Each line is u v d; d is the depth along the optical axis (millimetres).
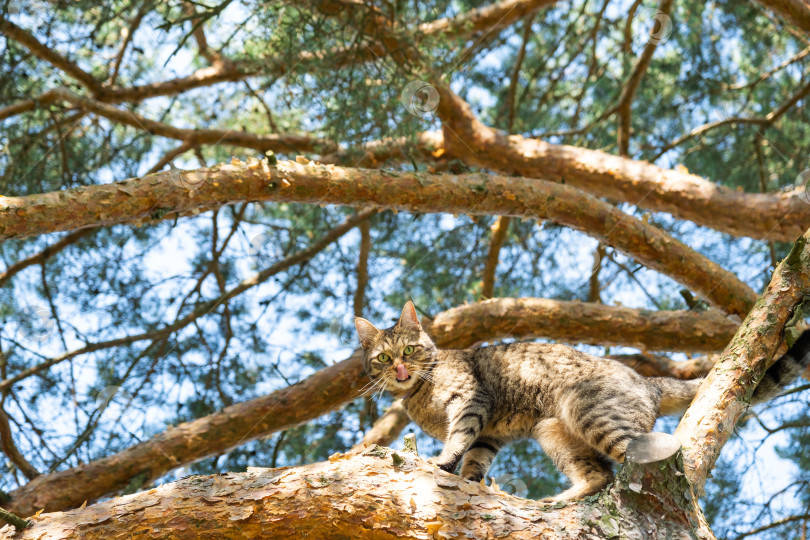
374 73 6734
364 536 3479
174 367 7586
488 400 5496
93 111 7391
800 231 6828
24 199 4727
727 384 3904
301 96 6820
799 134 8727
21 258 7941
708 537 3416
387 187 5797
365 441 6914
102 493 6188
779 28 8672
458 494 3555
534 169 7609
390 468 3680
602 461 5191
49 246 7551
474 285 8594
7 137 7715
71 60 7574
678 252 6531
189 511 3516
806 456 7418
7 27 6770
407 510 3465
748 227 6988
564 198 6285
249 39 7082
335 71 6547
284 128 8430
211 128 8547
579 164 7477
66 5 6750
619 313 6961
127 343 7246
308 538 3516
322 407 6793
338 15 6570
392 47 6668
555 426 5297
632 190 7324
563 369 5410
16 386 7152
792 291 4121
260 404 6711
